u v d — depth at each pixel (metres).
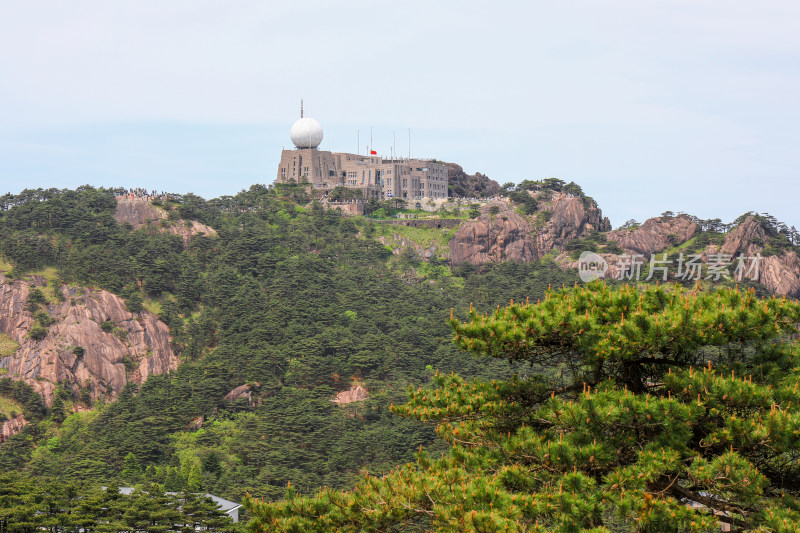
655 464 89.62
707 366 99.88
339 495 102.56
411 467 107.00
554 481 95.25
